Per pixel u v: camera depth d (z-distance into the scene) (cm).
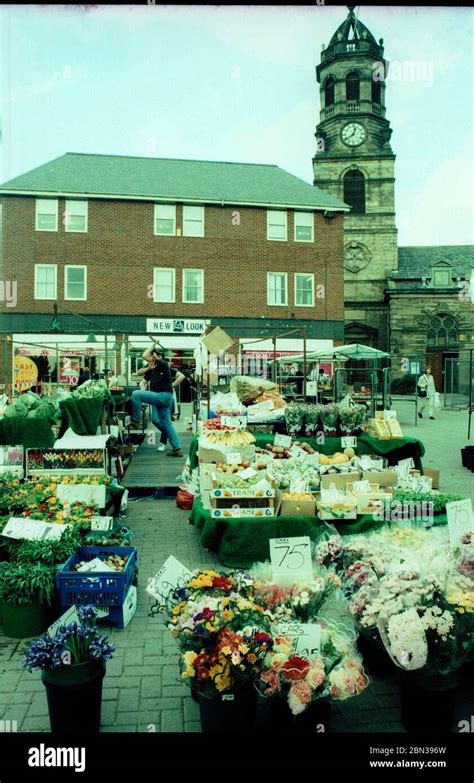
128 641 398
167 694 334
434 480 793
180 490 759
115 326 2630
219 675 275
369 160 3728
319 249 2792
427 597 313
